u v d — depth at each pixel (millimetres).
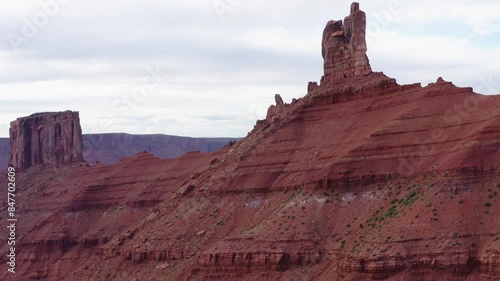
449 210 177375
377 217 190625
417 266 171750
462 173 182125
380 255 174750
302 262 196375
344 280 177250
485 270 166500
